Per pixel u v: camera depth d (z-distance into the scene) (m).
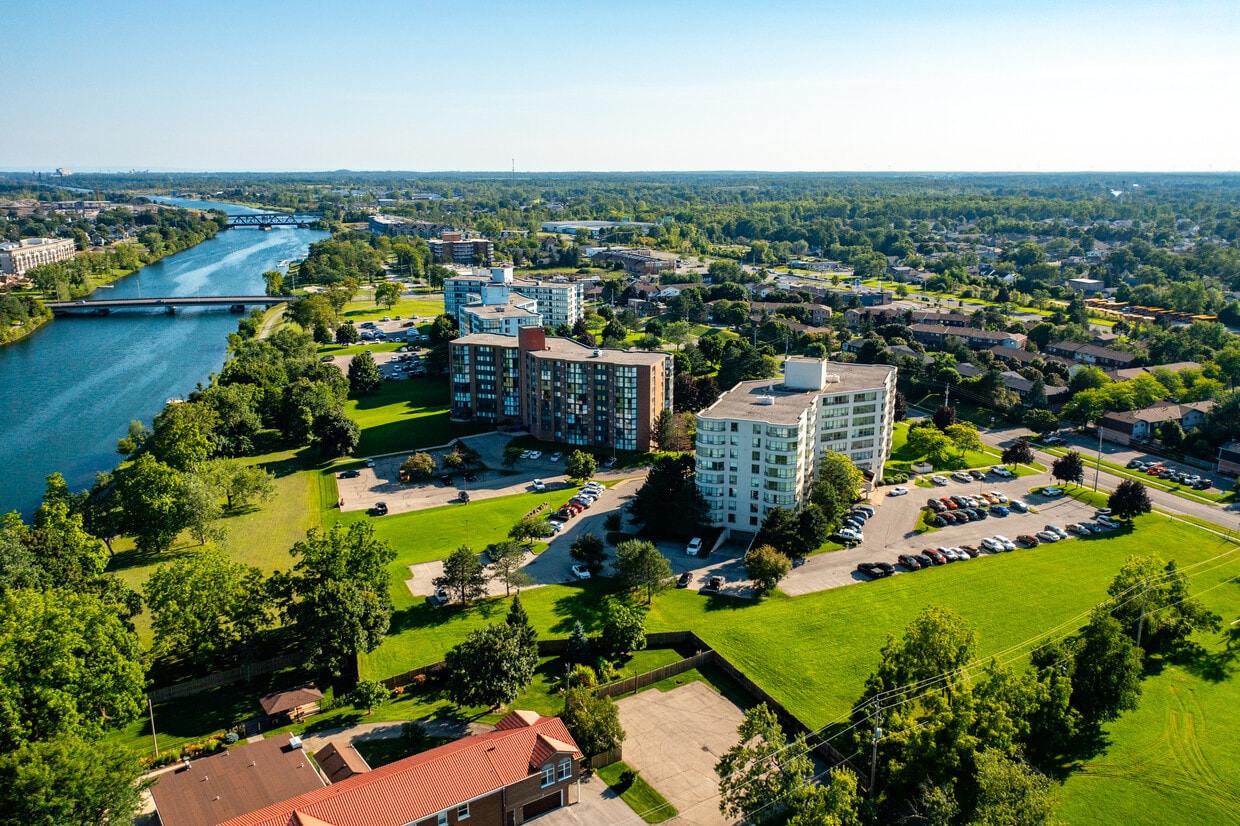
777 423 181.38
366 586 142.75
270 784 105.25
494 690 122.25
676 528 186.12
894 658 115.38
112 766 95.81
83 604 123.75
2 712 106.12
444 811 96.50
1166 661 141.50
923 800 98.31
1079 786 111.75
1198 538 187.50
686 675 138.38
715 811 106.31
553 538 190.25
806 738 116.88
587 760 113.62
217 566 140.12
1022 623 151.25
